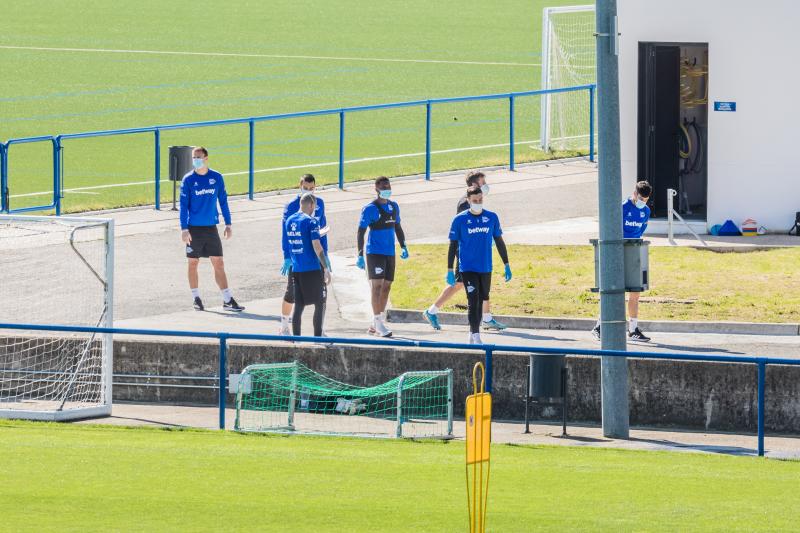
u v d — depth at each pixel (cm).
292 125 16112
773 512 4919
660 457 5916
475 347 6188
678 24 10119
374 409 7106
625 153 10306
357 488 5175
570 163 12988
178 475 5347
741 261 9212
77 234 9788
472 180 7456
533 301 8425
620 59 10256
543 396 6475
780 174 10044
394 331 8025
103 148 14788
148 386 7300
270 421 6819
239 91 17950
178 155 11212
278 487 5175
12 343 7394
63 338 7369
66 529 4603
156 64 19688
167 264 9469
